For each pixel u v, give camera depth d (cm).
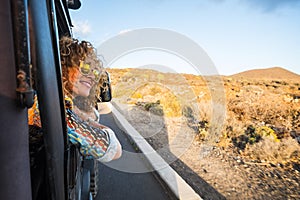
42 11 69
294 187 363
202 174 402
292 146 521
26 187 62
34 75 65
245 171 420
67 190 93
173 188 323
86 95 138
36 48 64
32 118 107
